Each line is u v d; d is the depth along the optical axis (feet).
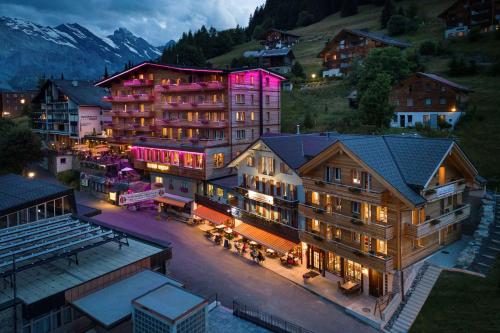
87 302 85.92
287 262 137.49
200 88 206.49
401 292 106.01
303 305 112.47
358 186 112.16
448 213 113.91
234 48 579.89
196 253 148.36
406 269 107.76
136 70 248.93
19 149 262.06
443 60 291.99
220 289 121.29
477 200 129.70
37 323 83.71
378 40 320.91
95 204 218.79
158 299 82.07
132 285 93.71
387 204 106.63
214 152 190.80
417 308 102.17
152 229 175.01
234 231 152.66
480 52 287.48
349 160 113.19
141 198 184.24
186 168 193.16
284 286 123.75
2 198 122.42
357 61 312.09
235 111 202.59
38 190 128.06
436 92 208.95
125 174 231.09
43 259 94.17
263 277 129.59
